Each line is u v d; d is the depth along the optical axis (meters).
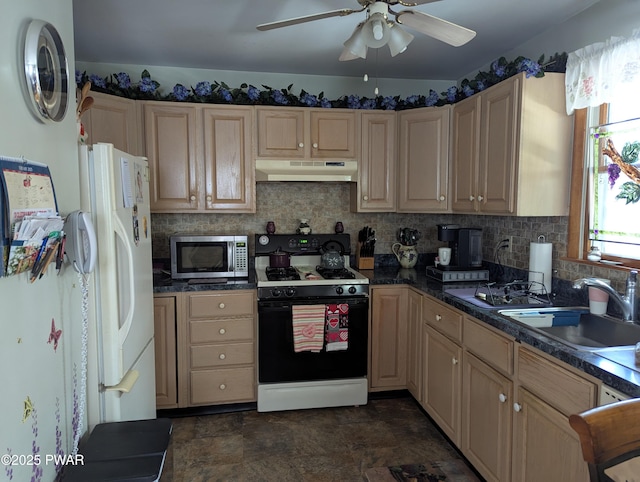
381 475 2.24
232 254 2.99
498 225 2.96
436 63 3.10
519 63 2.25
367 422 2.79
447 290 2.57
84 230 1.47
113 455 1.45
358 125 3.15
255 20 2.36
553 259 2.42
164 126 2.93
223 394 2.89
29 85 1.21
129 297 1.85
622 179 2.03
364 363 2.96
